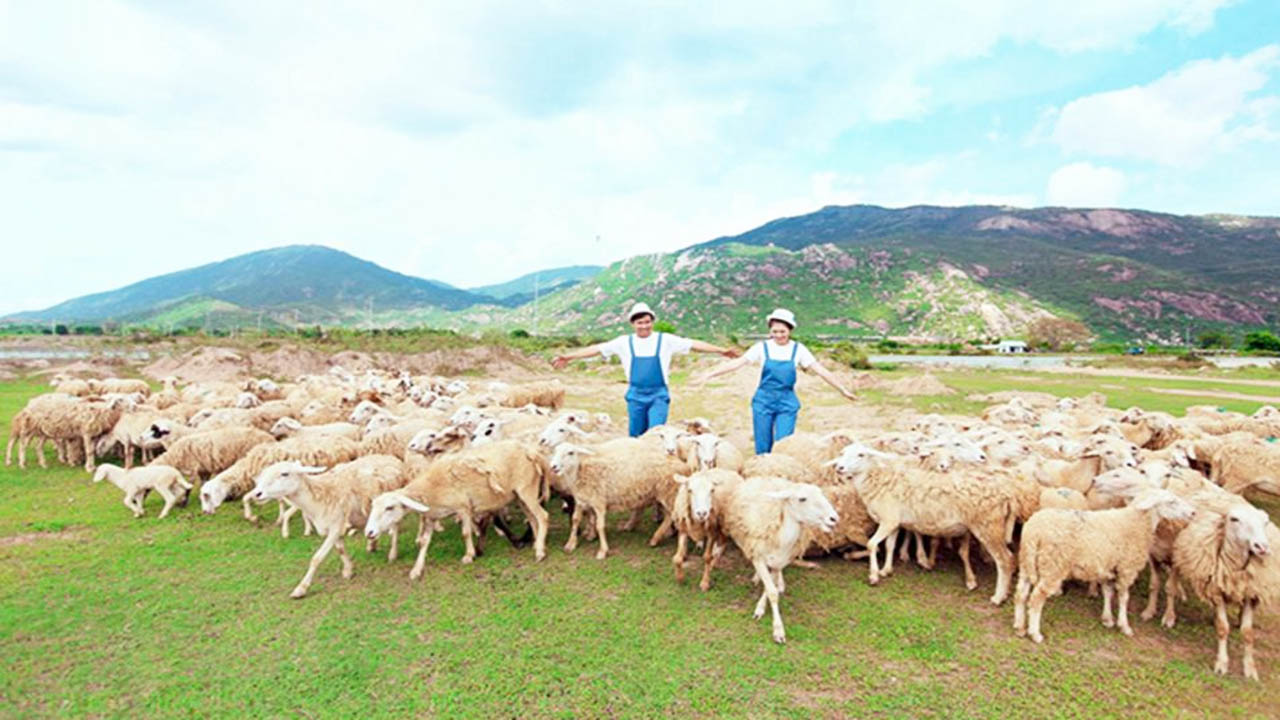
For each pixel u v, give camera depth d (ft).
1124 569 22.02
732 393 102.68
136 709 17.60
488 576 26.91
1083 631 22.31
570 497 33.24
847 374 124.16
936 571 27.78
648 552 29.89
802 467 30.22
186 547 29.73
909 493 26.20
